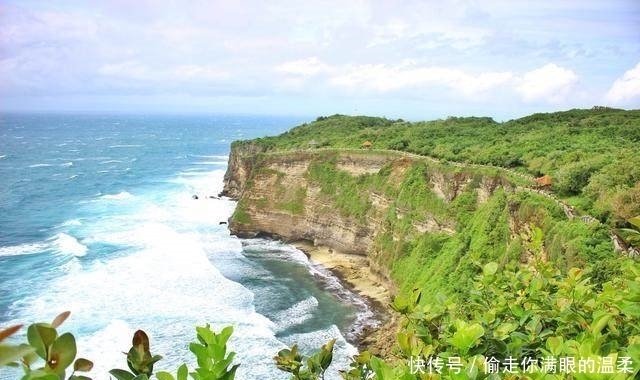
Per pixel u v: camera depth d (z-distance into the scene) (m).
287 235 73.94
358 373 5.54
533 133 63.75
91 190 109.56
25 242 68.75
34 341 2.93
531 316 6.19
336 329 45.56
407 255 55.25
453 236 50.91
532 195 41.34
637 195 30.94
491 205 46.53
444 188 55.16
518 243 38.00
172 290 53.00
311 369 5.39
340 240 68.00
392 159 66.81
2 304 47.22
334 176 71.75
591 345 4.53
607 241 30.67
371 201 65.94
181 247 68.50
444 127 81.88
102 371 35.91
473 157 56.94
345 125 104.94
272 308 50.44
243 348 40.56
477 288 7.59
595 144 51.97
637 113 70.81
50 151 185.00
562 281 7.31
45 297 49.34
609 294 6.29
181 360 38.00
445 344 5.55
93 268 58.78
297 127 113.38
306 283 57.69
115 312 46.47
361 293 55.00
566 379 4.34
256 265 63.59
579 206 36.16
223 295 52.31
